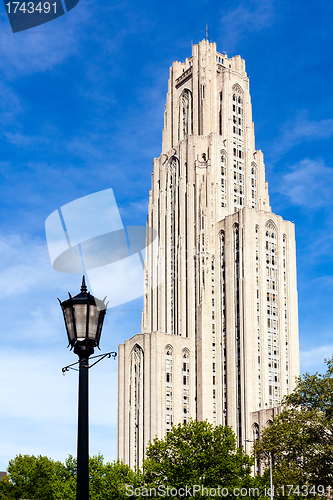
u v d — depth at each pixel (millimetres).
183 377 169250
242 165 190875
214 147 185500
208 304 172250
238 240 172250
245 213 171750
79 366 17438
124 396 175375
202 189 181875
